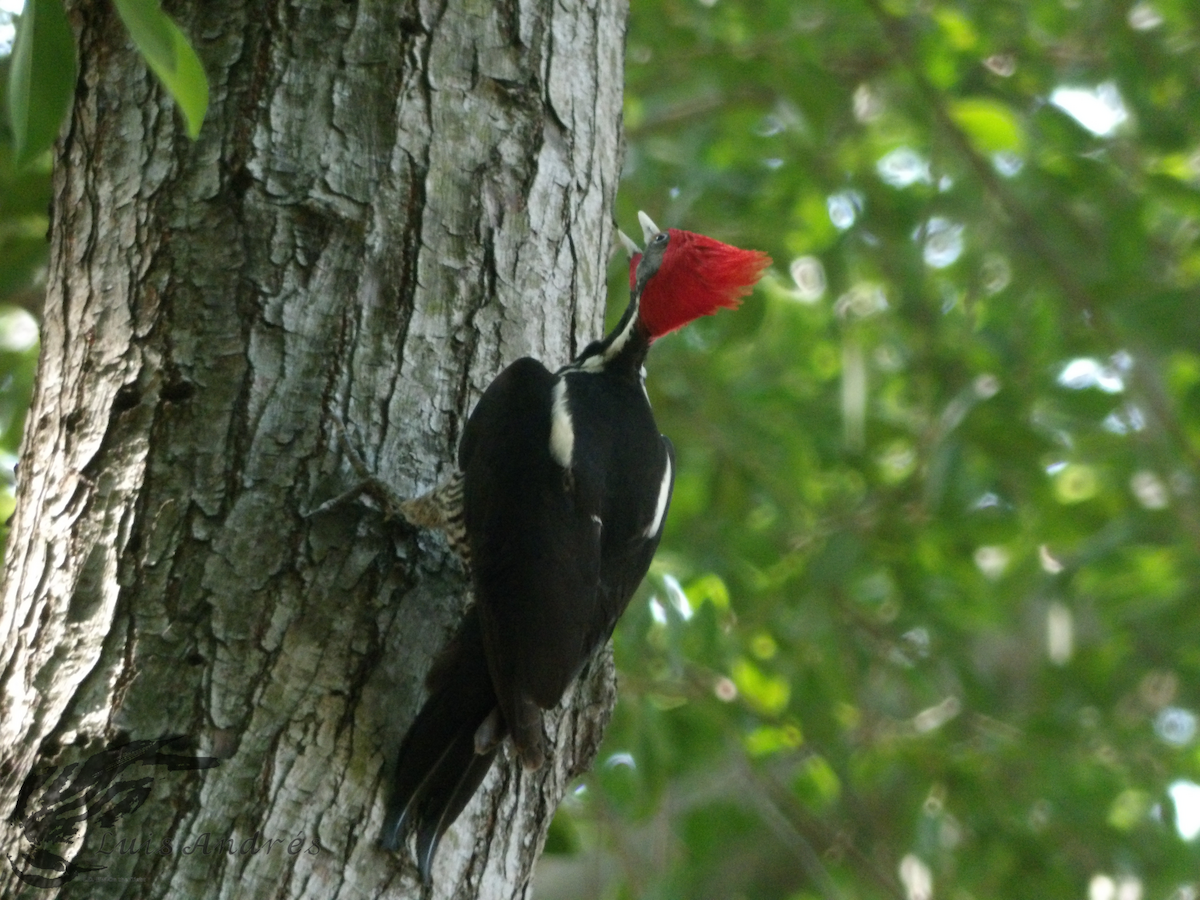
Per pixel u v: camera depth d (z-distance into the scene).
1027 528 15.44
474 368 7.16
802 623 14.27
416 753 6.18
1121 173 16.22
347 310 6.88
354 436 6.68
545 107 7.79
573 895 14.86
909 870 13.90
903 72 16.44
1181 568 15.18
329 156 7.07
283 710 6.06
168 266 6.79
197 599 6.16
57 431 6.72
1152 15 17.36
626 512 7.26
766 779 14.25
